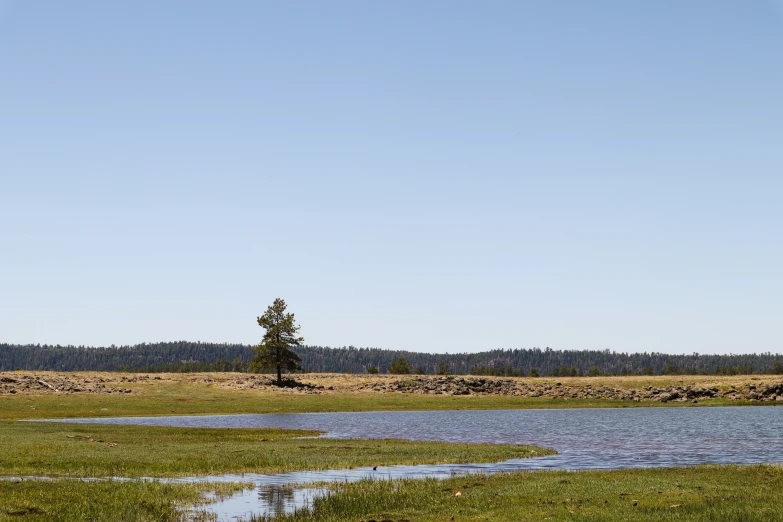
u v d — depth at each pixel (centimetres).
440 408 11575
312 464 4069
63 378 12400
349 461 4238
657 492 2942
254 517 2631
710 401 12794
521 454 4738
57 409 9850
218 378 14100
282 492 3166
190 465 3938
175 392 12088
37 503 2692
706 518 2389
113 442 5153
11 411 9400
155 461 4053
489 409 11638
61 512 2541
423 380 14500
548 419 9162
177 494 3005
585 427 7775
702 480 3322
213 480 3509
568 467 4175
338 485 3350
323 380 15112
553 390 13812
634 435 6725
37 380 11781
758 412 10650
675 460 4572
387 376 16300
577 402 12638
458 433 6994
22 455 4128
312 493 3144
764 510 2522
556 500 2773
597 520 2381
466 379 14688
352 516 2597
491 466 4181
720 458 4719
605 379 15812
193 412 10125
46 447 4612
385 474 3788
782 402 12638
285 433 6556
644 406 12275
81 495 2866
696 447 5481
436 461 4344
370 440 5803
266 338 13900
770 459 4662
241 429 6788
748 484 3184
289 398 12094
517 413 10581
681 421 8694
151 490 3069
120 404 10481
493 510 2616
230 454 4481
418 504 2783
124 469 3744
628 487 3077
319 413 10569
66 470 3653
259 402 11506
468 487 3162
